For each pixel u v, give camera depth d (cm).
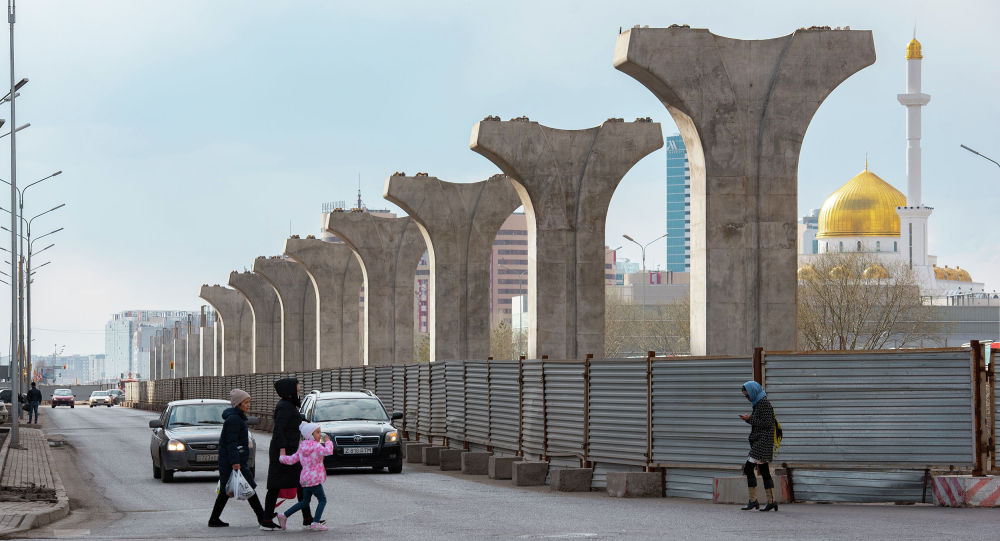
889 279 9538
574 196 4675
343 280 7850
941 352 2008
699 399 2184
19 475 2842
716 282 3316
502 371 2945
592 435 2433
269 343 9806
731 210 3325
